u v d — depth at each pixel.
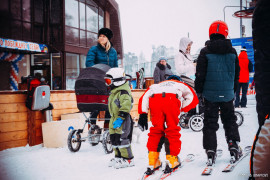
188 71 6.07
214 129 3.38
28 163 3.88
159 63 7.27
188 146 4.61
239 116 6.59
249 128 6.25
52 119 5.59
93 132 4.85
